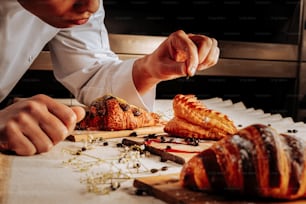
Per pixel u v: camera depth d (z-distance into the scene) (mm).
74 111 828
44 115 812
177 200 591
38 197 616
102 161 832
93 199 616
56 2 566
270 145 598
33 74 1869
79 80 1438
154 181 661
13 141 801
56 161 815
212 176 598
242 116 1361
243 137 619
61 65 1504
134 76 1291
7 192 630
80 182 693
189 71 1031
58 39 1465
